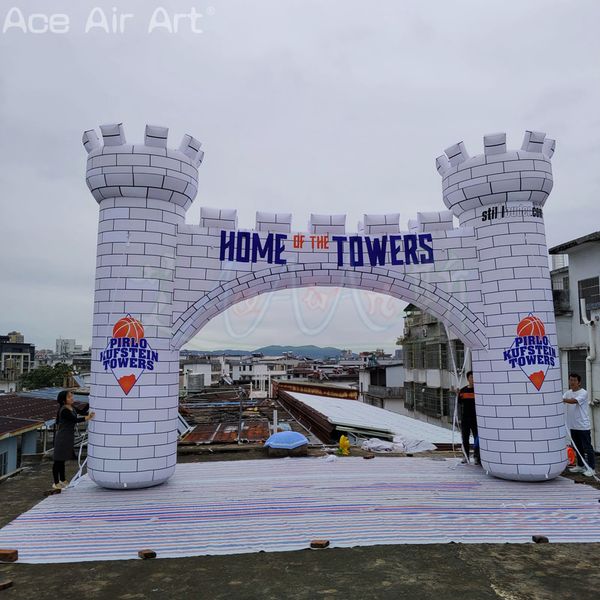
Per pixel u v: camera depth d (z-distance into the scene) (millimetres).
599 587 4035
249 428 12266
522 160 7516
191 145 7512
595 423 10977
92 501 6336
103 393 6875
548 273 7707
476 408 7699
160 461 6891
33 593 3959
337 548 4840
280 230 7785
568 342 12594
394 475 7566
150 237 7141
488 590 3992
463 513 5828
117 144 7113
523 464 7090
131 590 4012
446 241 7871
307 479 7344
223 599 3865
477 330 7621
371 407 17500
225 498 6414
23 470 8289
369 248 7812
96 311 7113
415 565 4453
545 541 4980
